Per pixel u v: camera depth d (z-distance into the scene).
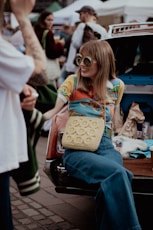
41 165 5.90
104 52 3.38
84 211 4.31
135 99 4.65
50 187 5.03
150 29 4.39
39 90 3.30
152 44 4.79
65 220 4.08
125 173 3.12
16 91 2.00
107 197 3.03
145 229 3.82
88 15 7.06
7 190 2.15
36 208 4.39
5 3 2.12
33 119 2.23
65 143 3.36
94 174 3.19
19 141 2.11
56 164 3.63
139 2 10.62
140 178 3.43
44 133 7.84
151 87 4.54
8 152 2.04
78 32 6.86
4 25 2.14
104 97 3.41
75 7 13.82
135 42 4.76
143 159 3.85
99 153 3.38
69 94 3.43
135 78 4.59
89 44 3.42
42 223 4.00
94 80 3.40
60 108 3.42
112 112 3.52
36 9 24.00
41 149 6.87
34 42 2.16
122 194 3.04
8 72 1.98
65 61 8.45
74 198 4.69
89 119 3.38
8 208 2.19
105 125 3.44
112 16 11.18
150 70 4.84
